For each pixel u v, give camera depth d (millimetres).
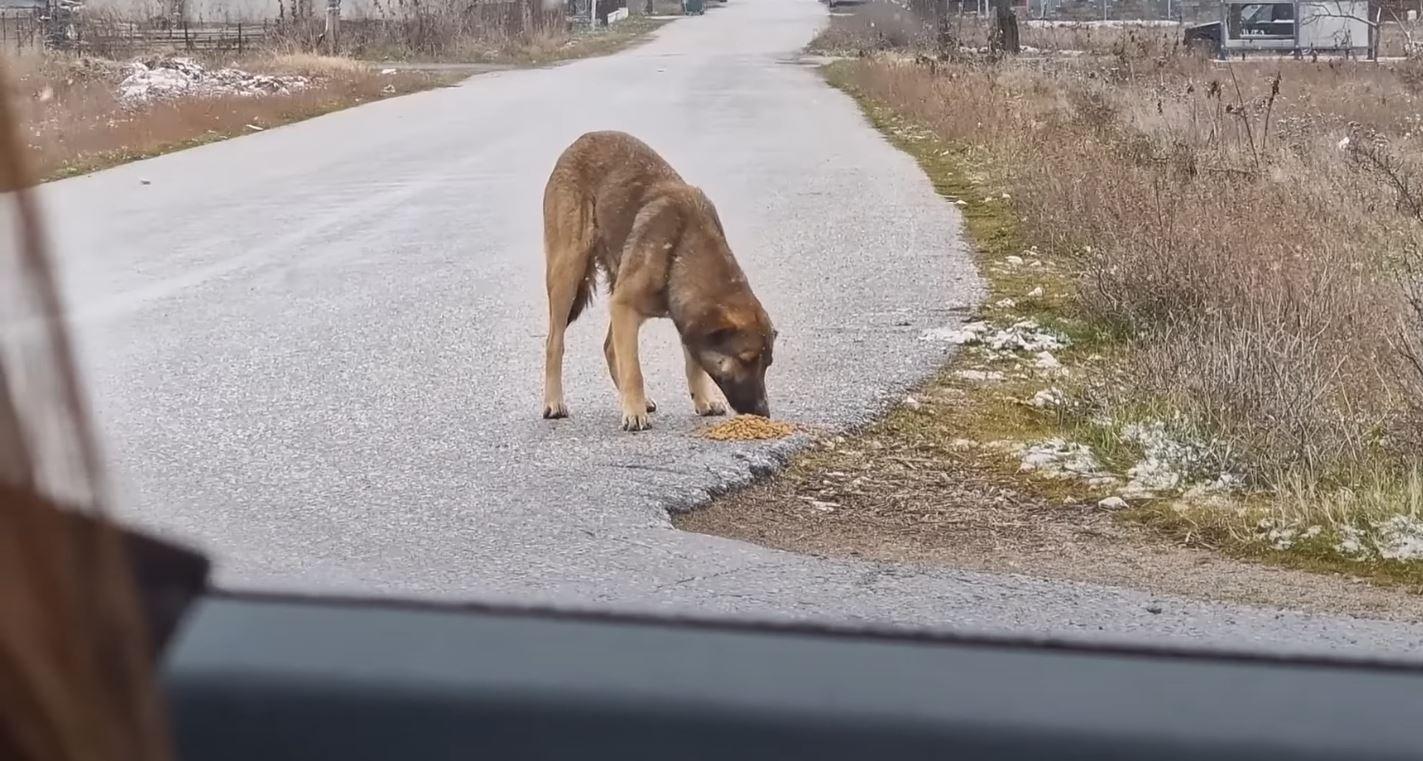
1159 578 5406
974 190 15812
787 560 5473
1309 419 6766
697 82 35594
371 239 13102
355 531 5637
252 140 22266
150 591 1459
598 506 6020
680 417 7531
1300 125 17203
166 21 40531
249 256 12242
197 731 1992
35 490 863
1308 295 8461
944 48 36844
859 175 17219
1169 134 17062
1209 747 1925
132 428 7164
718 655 2096
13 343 859
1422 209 11773
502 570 5191
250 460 6652
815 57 47844
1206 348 7715
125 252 12430
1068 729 1971
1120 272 9688
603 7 72938
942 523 6074
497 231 13484
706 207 7418
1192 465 6699
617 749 1990
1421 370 6945
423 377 8312
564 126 23953
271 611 2156
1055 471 6738
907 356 8789
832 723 1995
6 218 859
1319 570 5555
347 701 2037
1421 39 30953
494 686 2055
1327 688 2037
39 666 860
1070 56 38125
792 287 10930
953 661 2072
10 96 881
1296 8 44781
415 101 30156
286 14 46000
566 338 9352
